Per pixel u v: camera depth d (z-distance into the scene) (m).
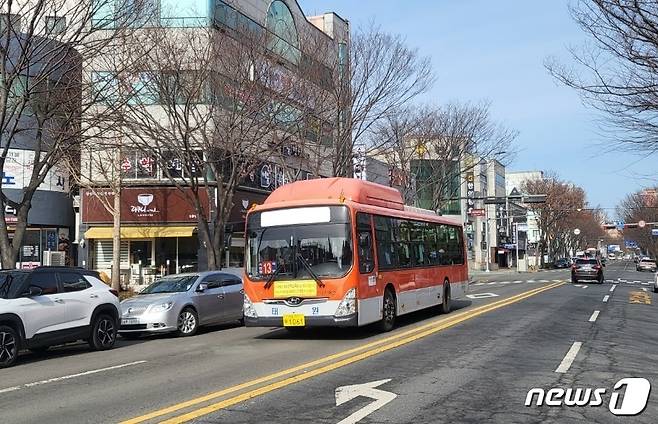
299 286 12.90
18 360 12.01
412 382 8.61
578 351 11.27
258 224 13.58
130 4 18.50
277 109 22.89
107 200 29.47
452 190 48.56
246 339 14.05
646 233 95.75
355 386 8.35
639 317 17.53
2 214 15.81
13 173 28.91
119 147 22.16
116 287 27.48
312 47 24.08
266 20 25.55
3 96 15.28
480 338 12.98
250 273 13.40
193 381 8.96
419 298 16.73
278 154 25.08
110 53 19.31
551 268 87.62
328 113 25.39
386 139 33.72
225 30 21.73
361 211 13.60
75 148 20.22
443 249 19.42
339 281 12.77
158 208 30.77
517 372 9.32
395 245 15.45
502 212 89.44
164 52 20.14
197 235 30.41
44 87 17.38
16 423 6.88
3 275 11.85
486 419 6.79
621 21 12.65
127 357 11.88
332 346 12.20
